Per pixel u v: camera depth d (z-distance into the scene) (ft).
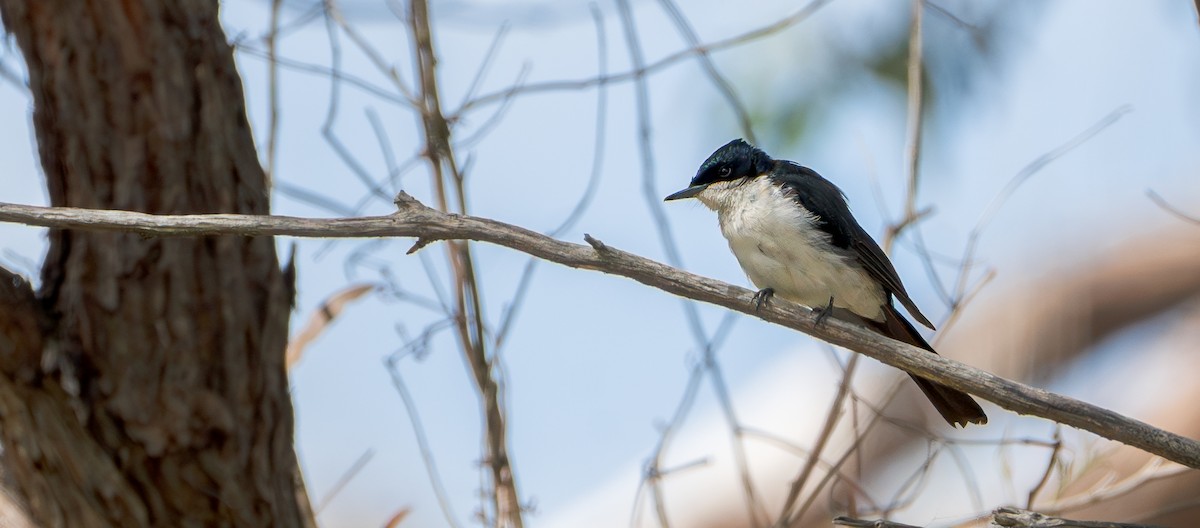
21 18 28.73
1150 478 36.04
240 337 28.99
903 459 46.75
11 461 27.50
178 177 28.73
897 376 38.45
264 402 29.40
